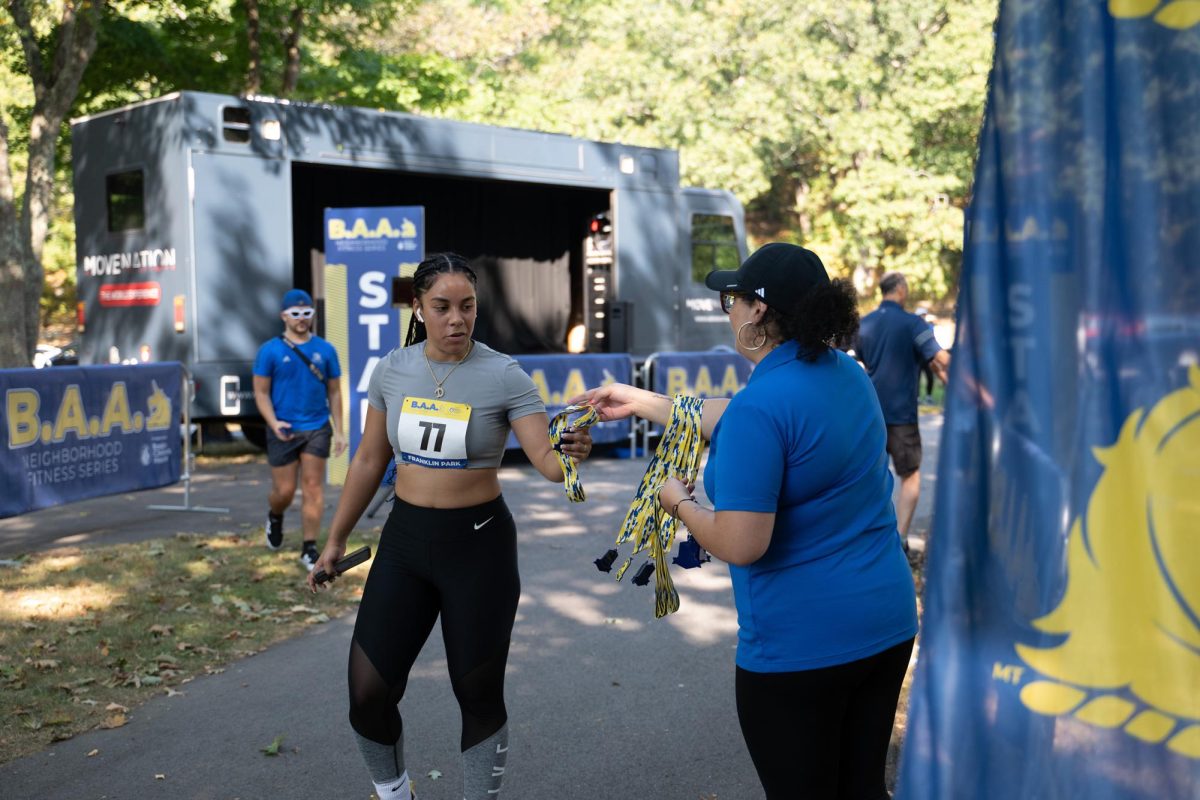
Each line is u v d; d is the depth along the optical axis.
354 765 4.28
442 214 15.80
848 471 2.63
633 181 15.13
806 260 2.70
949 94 27.83
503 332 16.52
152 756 4.35
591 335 15.91
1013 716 1.97
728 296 2.77
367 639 3.39
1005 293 2.00
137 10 16.95
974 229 2.03
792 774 2.64
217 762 4.30
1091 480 1.93
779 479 2.57
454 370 3.45
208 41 18.02
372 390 3.60
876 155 30.28
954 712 2.01
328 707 4.89
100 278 12.76
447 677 5.32
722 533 2.58
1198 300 1.88
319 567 3.70
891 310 7.48
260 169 11.96
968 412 2.02
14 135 19.23
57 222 33.03
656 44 29.73
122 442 8.30
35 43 15.40
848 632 2.60
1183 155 1.88
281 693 5.07
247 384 11.95
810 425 2.58
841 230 31.52
